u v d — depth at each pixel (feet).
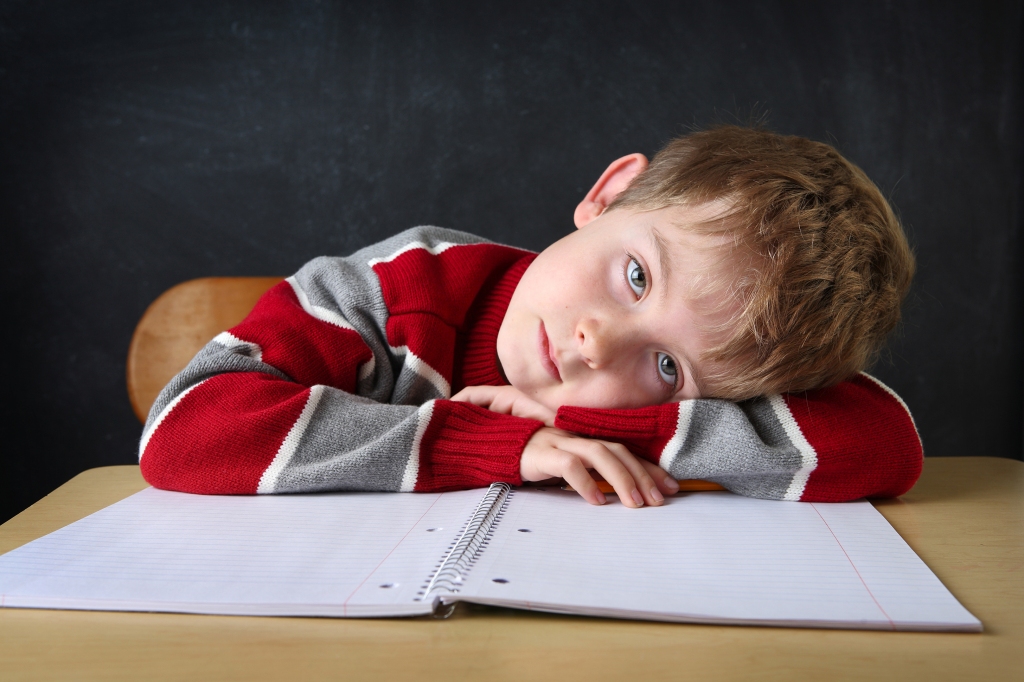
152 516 1.87
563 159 6.26
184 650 1.23
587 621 1.34
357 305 2.78
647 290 2.28
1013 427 6.42
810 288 2.15
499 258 3.13
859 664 1.20
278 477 2.08
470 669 1.17
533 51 6.20
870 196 2.50
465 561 1.47
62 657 1.22
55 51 5.89
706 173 2.33
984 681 1.15
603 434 2.17
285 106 6.12
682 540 1.70
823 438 2.12
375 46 6.14
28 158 5.90
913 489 2.31
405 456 2.12
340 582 1.42
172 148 6.05
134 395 3.87
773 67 6.20
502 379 2.90
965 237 6.31
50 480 6.07
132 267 6.06
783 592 1.41
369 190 6.21
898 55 6.19
